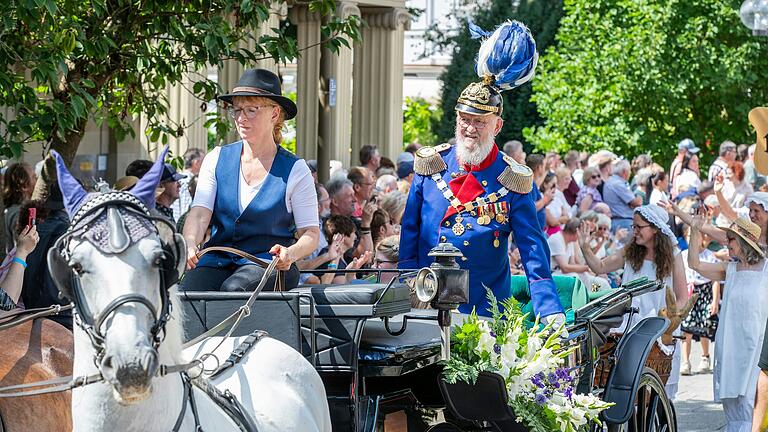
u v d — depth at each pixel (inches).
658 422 305.3
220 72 512.1
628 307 300.7
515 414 224.7
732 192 637.9
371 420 208.8
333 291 205.9
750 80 878.4
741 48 873.5
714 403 434.6
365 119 668.1
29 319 178.1
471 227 262.7
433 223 267.4
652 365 335.6
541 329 254.8
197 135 513.0
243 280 213.8
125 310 133.3
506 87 265.7
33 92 273.6
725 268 401.7
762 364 253.4
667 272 371.6
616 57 873.5
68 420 185.9
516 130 1138.7
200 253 205.9
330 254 315.0
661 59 868.6
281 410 182.4
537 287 258.1
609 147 884.0
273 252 207.0
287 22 699.4
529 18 1149.1
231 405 171.2
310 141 590.6
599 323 283.4
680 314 343.0
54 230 251.8
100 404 140.0
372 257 371.6
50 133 287.6
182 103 503.5
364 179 455.5
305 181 226.1
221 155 227.5
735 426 363.3
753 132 907.4
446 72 1205.7
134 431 142.7
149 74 335.3
